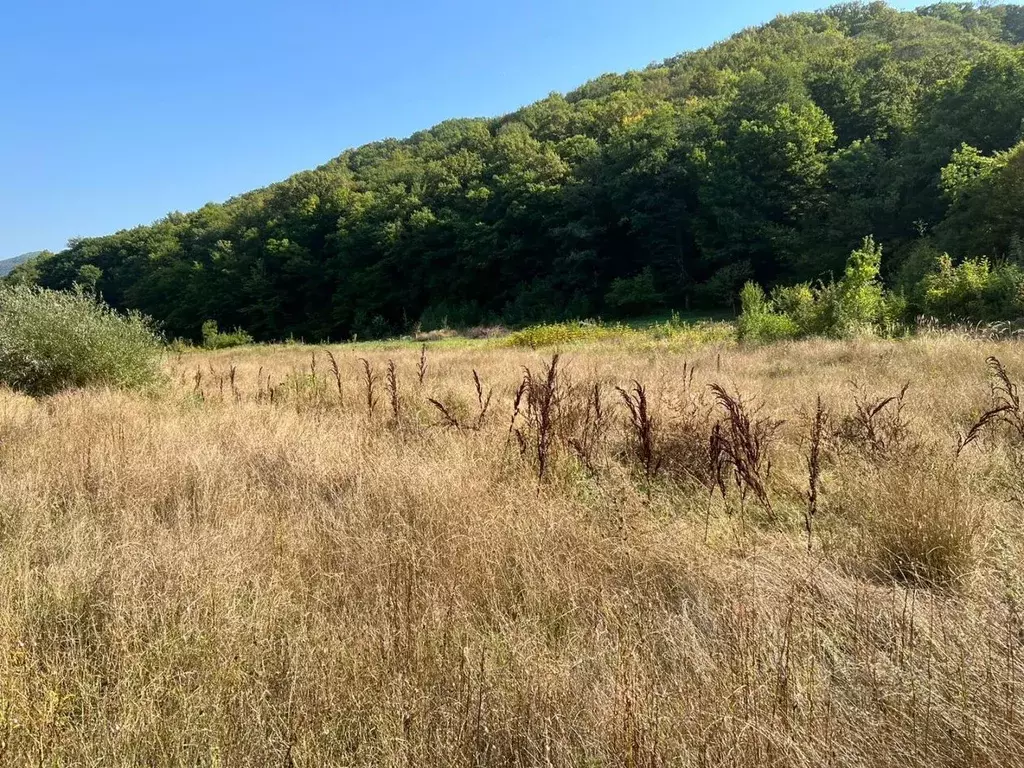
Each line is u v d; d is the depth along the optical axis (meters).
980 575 2.72
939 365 8.95
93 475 4.71
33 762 1.84
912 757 1.72
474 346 25.56
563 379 7.97
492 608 2.67
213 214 79.62
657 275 44.50
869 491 3.68
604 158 51.22
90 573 3.03
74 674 2.26
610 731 1.84
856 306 16.36
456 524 3.45
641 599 2.72
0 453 5.56
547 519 3.41
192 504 4.20
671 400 6.48
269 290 62.31
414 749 1.84
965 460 4.07
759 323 17.27
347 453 5.16
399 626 2.43
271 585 2.87
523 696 2.04
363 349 31.11
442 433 5.74
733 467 4.11
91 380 10.45
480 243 53.16
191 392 10.14
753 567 2.86
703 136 46.31
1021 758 1.68
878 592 2.66
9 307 10.79
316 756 1.86
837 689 2.03
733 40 90.06
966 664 2.04
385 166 81.81
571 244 48.88
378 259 59.16
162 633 2.45
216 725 1.98
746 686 1.94
